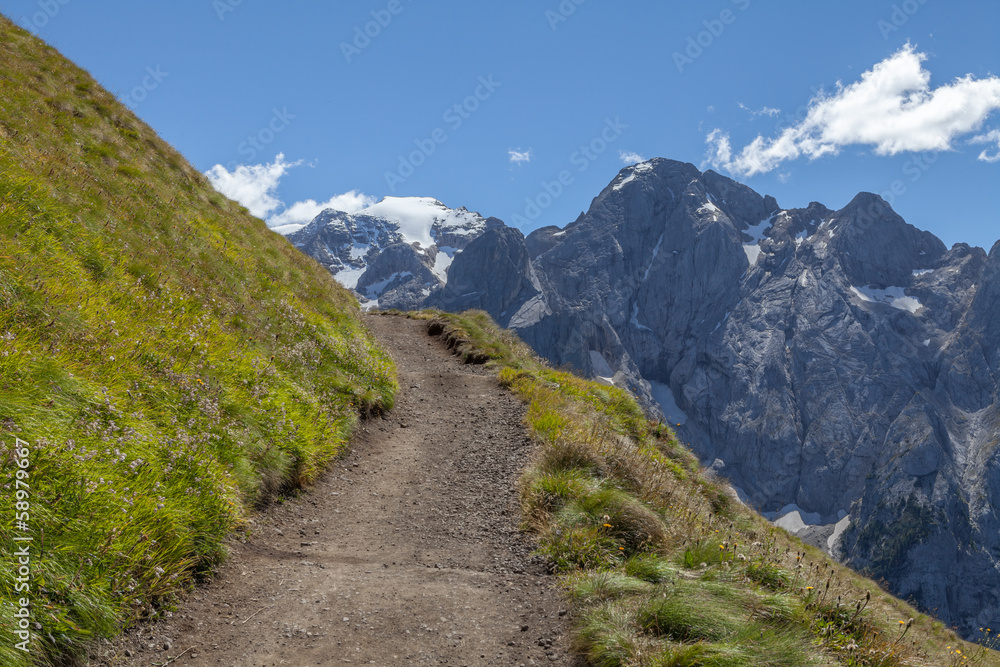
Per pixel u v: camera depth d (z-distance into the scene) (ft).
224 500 23.49
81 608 15.17
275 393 35.27
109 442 20.51
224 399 30.42
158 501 19.65
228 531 23.13
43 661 13.61
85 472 18.33
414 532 28.73
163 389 27.02
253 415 31.32
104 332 27.12
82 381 22.39
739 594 20.40
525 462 37.78
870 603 26.58
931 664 20.92
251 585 21.22
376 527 29.07
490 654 18.43
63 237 32.55
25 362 20.76
